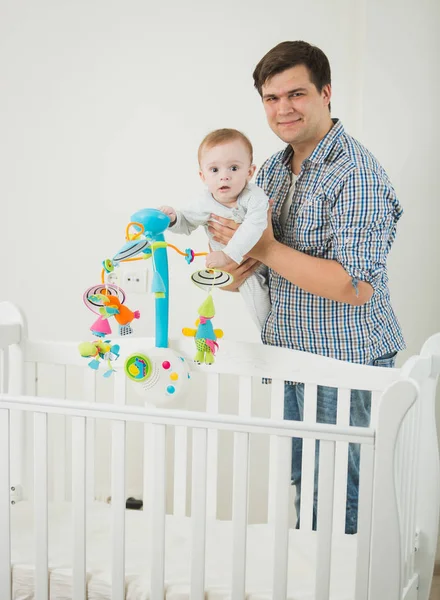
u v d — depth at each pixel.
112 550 1.34
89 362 1.63
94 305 1.51
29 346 1.74
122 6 2.06
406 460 1.32
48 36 2.09
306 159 1.57
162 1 2.05
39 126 2.12
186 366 1.60
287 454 1.24
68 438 2.09
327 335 1.60
